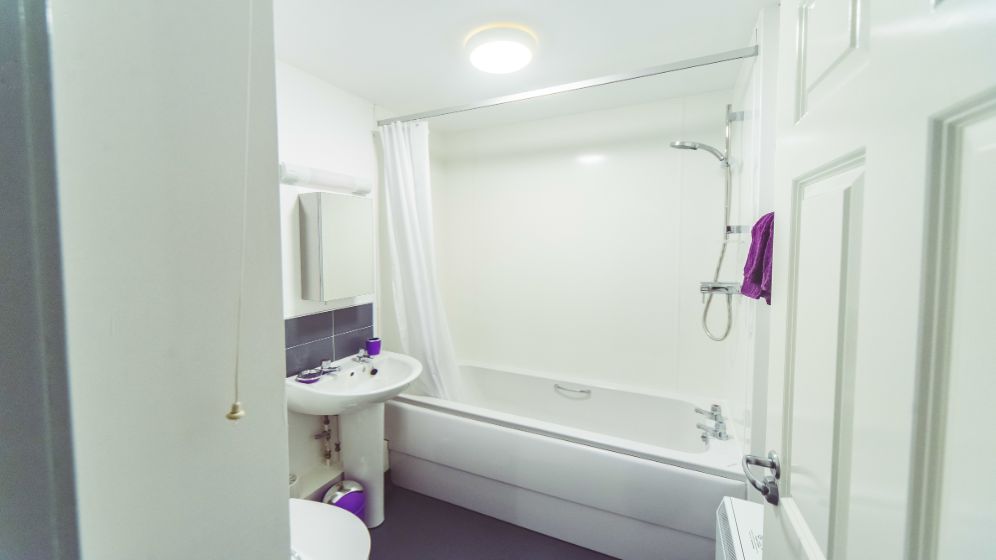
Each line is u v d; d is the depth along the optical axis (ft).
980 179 1.09
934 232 1.23
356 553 3.92
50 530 1.02
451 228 9.98
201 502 1.37
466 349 10.09
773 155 4.66
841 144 1.81
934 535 1.23
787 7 2.51
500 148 9.17
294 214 6.24
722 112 7.02
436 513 6.73
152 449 1.22
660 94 7.21
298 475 6.35
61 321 0.99
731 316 6.51
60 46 0.97
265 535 1.59
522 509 6.34
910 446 1.31
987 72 1.05
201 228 1.33
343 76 6.40
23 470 1.02
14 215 0.94
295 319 6.22
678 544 5.29
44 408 0.99
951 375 1.18
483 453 6.49
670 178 7.61
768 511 2.71
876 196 1.53
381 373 7.02
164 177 1.22
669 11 4.69
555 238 8.79
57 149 0.97
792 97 2.42
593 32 5.13
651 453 5.40
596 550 5.81
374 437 6.40
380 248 7.93
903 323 1.35
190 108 1.29
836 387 1.84
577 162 8.39
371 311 7.72
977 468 1.09
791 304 2.41
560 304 8.87
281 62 5.90
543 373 9.12
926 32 1.26
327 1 4.41
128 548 1.17
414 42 5.32
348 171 7.10
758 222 4.06
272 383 1.60
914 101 1.31
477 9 4.59
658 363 8.00
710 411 6.75
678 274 7.70
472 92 7.09
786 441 2.44
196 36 1.30
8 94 0.92
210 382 1.38
